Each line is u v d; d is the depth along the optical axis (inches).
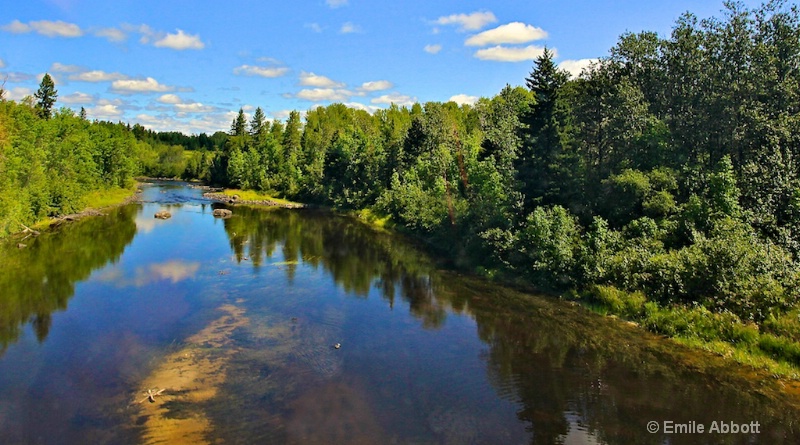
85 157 3314.5
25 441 649.0
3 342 969.5
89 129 4111.7
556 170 1658.5
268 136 5221.5
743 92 1600.6
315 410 736.3
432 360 925.2
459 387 819.4
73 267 1552.7
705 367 898.7
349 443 653.3
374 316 1168.8
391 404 759.7
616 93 1920.5
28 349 938.7
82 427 683.4
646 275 1167.0
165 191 4360.2
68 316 1120.8
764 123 1466.5
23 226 2129.7
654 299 1136.8
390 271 1630.2
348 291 1375.5
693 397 791.7
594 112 1989.4
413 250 2022.6
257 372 858.1
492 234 1620.3
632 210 1466.5
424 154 3125.0
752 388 821.2
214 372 855.7
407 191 2778.1
